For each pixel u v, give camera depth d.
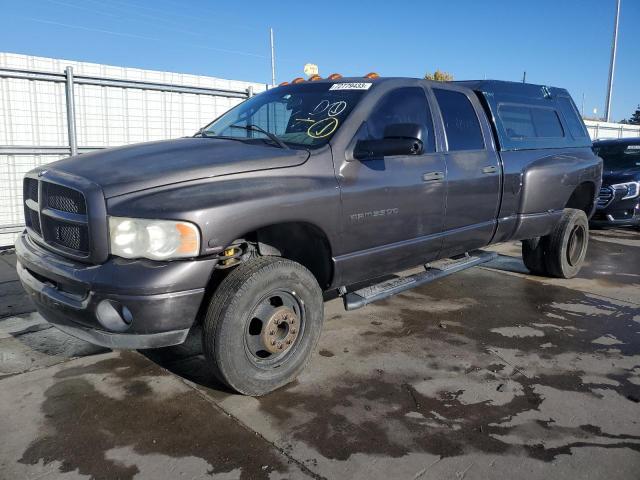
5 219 7.27
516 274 6.27
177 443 2.74
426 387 3.38
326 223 3.39
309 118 3.86
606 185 9.24
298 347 3.35
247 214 2.95
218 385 3.37
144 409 3.07
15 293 5.26
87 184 2.88
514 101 5.25
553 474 2.52
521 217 5.11
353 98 3.87
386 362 3.74
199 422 2.94
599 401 3.22
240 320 3.00
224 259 3.11
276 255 3.48
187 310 2.83
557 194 5.42
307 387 3.36
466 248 4.69
